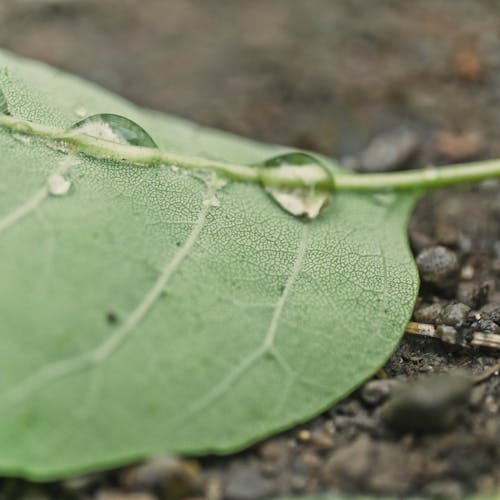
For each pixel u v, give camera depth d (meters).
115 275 0.16
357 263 0.17
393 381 0.17
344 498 0.16
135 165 0.17
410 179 0.18
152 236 0.17
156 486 0.16
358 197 0.18
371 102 0.20
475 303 0.17
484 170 0.18
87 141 0.17
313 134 0.19
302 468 0.16
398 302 0.17
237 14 0.21
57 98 0.18
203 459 0.16
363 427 0.17
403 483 0.16
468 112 0.19
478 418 0.17
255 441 0.16
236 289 0.17
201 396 0.16
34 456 0.16
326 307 0.17
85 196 0.17
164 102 0.20
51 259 0.16
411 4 0.21
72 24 0.21
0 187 0.16
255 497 0.16
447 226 0.18
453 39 0.20
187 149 0.18
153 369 0.16
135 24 0.21
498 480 0.16
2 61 0.18
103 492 0.16
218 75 0.20
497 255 0.18
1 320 0.16
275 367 0.16
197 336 0.16
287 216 0.17
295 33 0.20
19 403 0.16
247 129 0.19
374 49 0.20
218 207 0.17
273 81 0.20
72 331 0.16
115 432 0.16
